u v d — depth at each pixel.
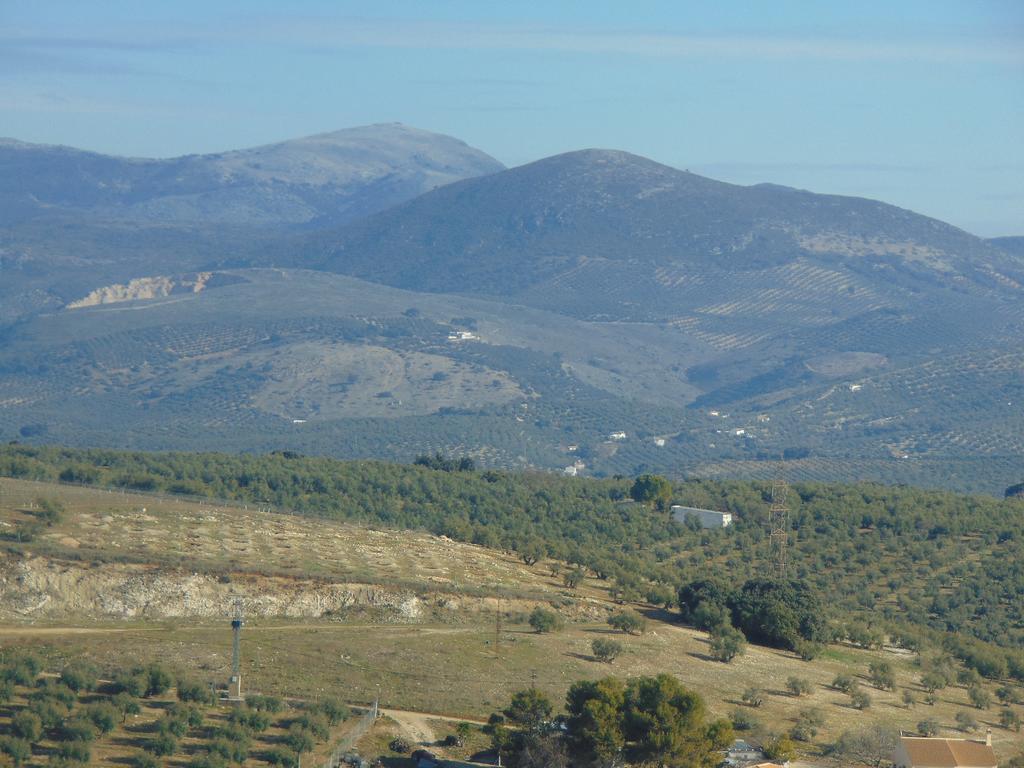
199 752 189.75
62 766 179.00
